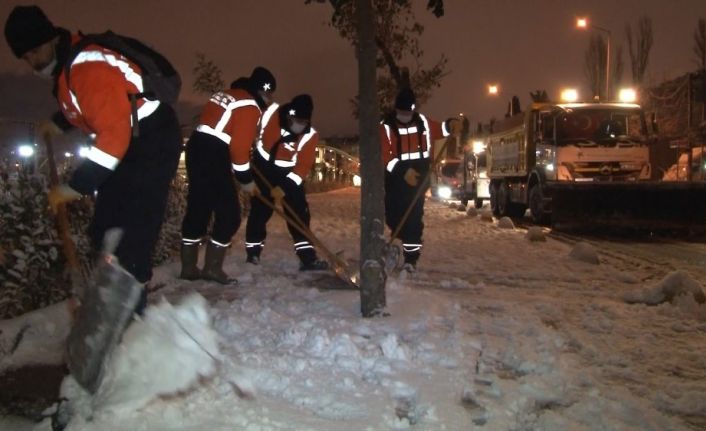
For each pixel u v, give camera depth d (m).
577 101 18.94
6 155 7.19
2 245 5.62
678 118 30.48
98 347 3.60
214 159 6.95
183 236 7.14
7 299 5.29
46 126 4.43
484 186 26.27
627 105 18.09
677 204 15.16
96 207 3.98
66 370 4.32
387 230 12.05
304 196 8.19
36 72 3.84
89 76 3.63
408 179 8.13
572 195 15.72
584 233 15.58
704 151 23.83
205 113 7.01
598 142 17.41
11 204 5.59
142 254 3.98
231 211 7.04
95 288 3.62
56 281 5.75
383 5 11.37
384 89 14.61
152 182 3.96
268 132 7.96
